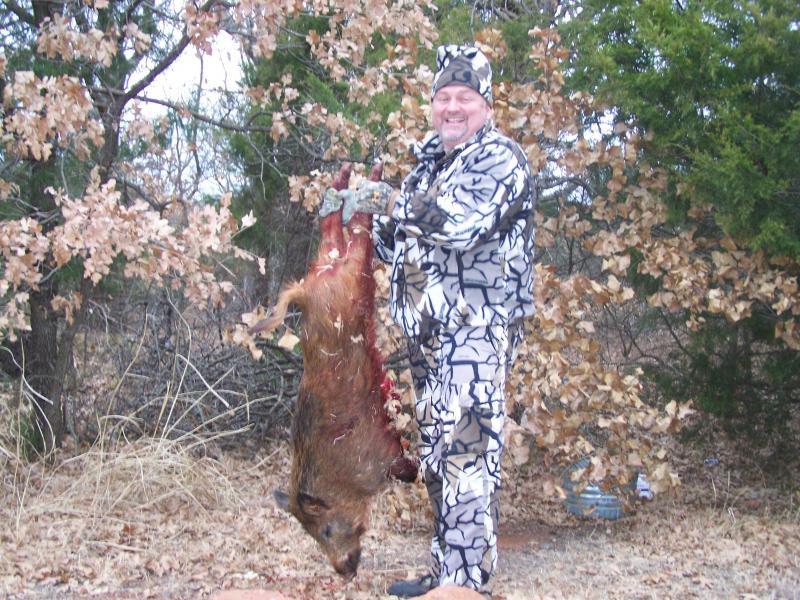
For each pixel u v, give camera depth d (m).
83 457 6.04
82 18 6.47
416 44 6.27
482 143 3.61
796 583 4.26
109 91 6.52
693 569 4.54
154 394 7.53
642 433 7.39
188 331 7.07
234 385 7.86
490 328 3.62
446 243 3.49
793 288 5.25
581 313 5.43
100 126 5.53
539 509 6.18
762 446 6.38
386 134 6.95
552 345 5.32
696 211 5.50
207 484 6.03
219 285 5.68
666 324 6.49
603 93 5.50
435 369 3.75
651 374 6.40
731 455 7.00
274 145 7.87
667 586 4.25
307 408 3.67
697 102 5.30
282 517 5.65
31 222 5.20
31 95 5.23
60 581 4.41
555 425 5.31
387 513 5.66
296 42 8.12
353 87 6.55
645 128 5.57
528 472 6.93
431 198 3.49
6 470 6.13
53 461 6.62
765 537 5.09
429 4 6.34
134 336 7.96
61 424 6.95
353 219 3.79
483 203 3.52
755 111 5.24
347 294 3.67
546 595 4.03
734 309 5.41
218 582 4.37
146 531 5.32
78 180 6.84
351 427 3.65
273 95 8.11
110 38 5.99
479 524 3.59
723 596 4.08
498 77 6.20
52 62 6.54
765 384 6.18
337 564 3.70
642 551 4.96
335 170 7.64
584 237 6.37
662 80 5.23
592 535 5.44
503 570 4.59
